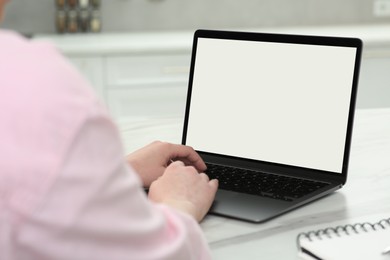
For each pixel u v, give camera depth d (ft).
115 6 13.94
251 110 4.84
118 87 11.97
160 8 14.10
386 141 5.56
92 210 2.16
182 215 2.85
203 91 5.05
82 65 11.77
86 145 2.15
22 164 2.09
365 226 3.70
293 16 14.62
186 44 11.98
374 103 12.48
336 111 4.49
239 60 4.92
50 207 2.10
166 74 12.07
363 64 12.30
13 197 2.09
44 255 2.12
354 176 4.68
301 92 4.65
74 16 13.55
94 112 2.17
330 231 3.61
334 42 4.54
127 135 5.85
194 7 14.23
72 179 2.11
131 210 2.31
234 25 14.47
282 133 4.69
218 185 4.36
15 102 2.13
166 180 3.76
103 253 2.22
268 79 4.79
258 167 4.75
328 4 14.64
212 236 3.66
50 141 2.11
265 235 3.67
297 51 4.69
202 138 5.02
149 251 2.41
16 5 13.64
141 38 12.96
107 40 12.66
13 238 2.10
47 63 2.20
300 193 4.21
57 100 2.13
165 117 6.52
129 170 2.36
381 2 14.67
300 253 3.43
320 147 4.52
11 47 2.26
